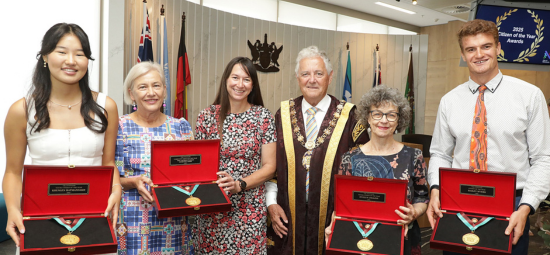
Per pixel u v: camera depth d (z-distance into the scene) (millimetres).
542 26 3295
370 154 1873
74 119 1582
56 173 1476
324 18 7297
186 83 5258
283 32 6684
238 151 2059
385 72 7902
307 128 2229
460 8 5473
